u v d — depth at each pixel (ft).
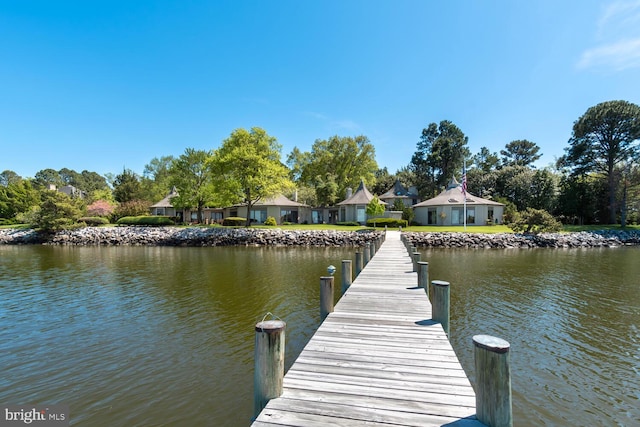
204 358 19.98
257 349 9.84
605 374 18.07
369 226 113.29
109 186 219.82
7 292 36.81
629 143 114.83
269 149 112.16
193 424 13.66
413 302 21.91
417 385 10.68
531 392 16.29
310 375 11.46
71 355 20.43
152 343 22.26
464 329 24.71
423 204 124.06
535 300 32.42
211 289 37.27
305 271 48.67
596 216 123.65
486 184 158.51
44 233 105.40
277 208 131.75
